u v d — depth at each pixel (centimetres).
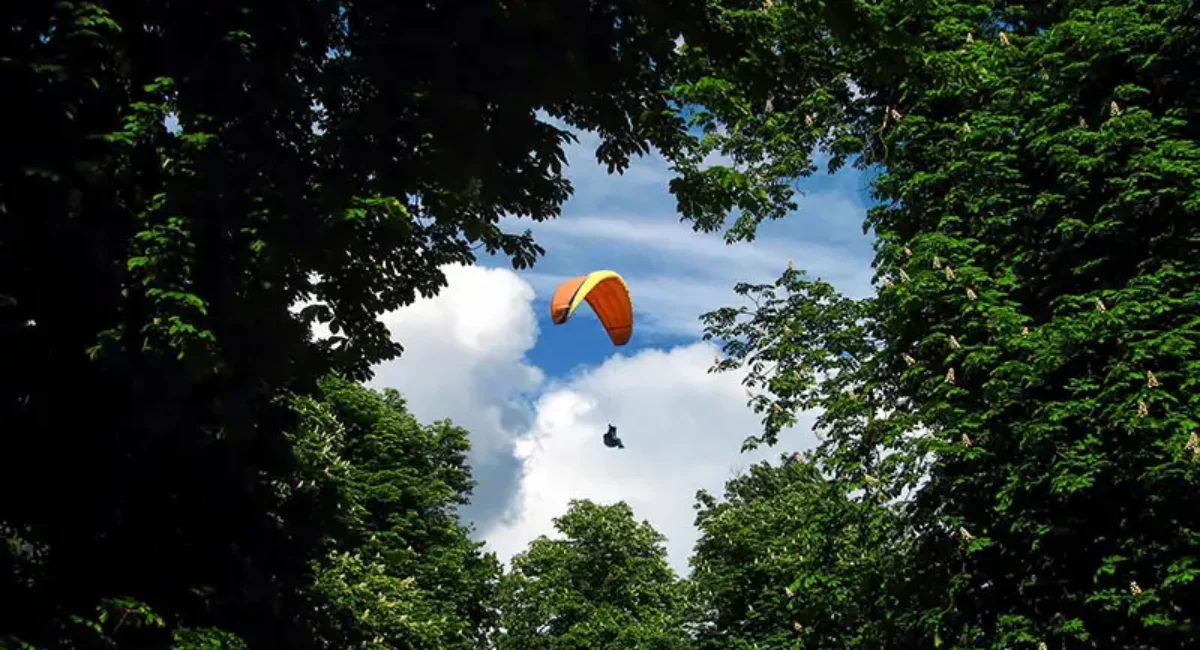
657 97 1595
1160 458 1736
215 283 1270
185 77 1259
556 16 1298
